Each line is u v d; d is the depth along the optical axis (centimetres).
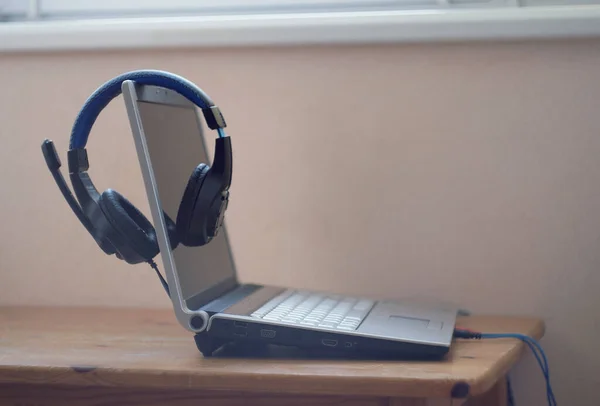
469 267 112
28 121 119
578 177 109
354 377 64
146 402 71
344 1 124
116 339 87
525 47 109
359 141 113
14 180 120
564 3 120
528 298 110
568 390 109
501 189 111
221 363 71
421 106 112
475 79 111
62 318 106
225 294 88
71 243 119
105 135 117
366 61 113
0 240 121
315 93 114
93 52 117
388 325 78
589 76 108
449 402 67
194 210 72
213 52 115
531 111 110
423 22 109
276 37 112
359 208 114
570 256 109
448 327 81
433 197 112
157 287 118
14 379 70
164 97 85
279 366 69
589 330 109
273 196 115
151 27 114
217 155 72
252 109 115
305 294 96
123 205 77
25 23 127
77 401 72
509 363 77
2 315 110
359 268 114
